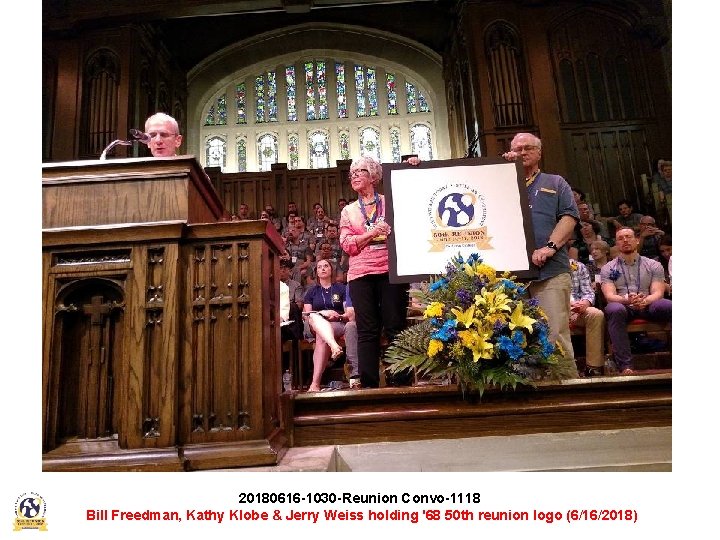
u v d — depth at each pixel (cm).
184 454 156
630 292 400
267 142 1302
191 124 1278
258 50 1310
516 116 953
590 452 197
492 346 204
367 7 1229
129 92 953
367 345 258
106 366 164
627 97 964
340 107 1321
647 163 934
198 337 166
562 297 254
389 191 267
